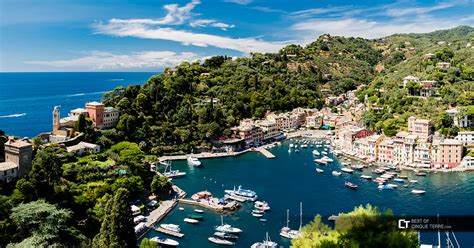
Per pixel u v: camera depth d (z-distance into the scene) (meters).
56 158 141.00
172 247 131.25
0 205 106.44
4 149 151.25
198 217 157.12
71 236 106.81
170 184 190.88
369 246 50.66
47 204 107.44
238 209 168.62
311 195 186.88
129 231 98.50
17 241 98.44
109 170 181.88
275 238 137.75
